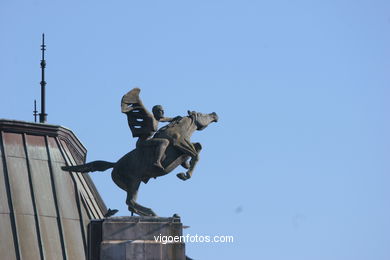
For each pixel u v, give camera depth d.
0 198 127.19
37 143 133.50
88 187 134.50
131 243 105.06
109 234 105.12
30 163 131.38
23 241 124.94
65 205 130.00
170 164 106.88
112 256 104.69
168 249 105.69
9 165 130.12
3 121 132.38
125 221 105.56
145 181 107.94
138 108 107.75
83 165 110.81
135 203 107.50
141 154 107.38
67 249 126.44
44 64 144.75
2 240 124.25
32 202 128.25
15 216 126.25
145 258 105.06
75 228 128.75
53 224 127.69
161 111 108.31
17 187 128.75
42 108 143.50
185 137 107.38
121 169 107.81
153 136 107.75
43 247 125.31
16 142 132.25
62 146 135.12
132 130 107.56
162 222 106.12
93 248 105.81
